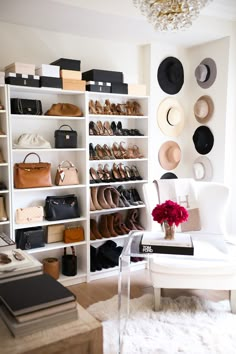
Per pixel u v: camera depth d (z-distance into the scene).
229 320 2.36
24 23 2.84
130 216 3.50
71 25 2.89
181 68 3.76
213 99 3.59
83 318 1.00
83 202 3.12
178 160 3.77
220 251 2.32
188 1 1.84
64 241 3.05
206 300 2.68
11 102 2.76
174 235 2.34
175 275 2.38
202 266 2.33
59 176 2.97
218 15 3.19
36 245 2.88
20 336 0.90
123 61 3.47
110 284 3.06
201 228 2.92
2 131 2.68
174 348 2.04
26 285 1.06
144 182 3.46
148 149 3.44
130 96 3.28
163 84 3.64
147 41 3.44
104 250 3.31
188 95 3.88
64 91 2.87
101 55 3.33
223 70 3.44
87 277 3.11
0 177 2.84
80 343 0.92
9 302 0.94
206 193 2.97
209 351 2.02
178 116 3.71
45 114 2.88
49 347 0.88
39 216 2.93
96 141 3.37
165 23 1.98
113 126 3.38
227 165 3.54
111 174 3.39
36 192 3.08
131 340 2.12
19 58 2.91
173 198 2.94
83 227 3.13
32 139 2.84
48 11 2.55
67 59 2.90
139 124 3.52
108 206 3.22
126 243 2.39
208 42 3.54
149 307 2.56
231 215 3.61
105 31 3.07
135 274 3.30
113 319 2.39
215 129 3.60
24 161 2.97
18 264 1.21
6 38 2.84
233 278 2.36
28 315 0.91
